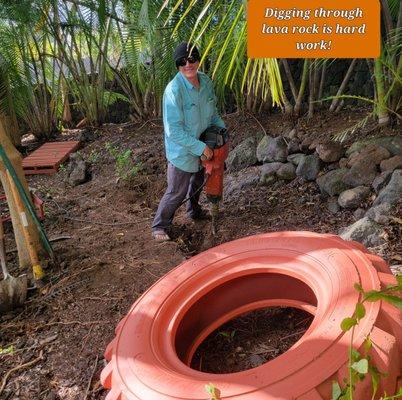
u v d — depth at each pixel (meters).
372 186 3.55
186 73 3.06
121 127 6.57
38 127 6.73
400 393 1.36
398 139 3.77
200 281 2.35
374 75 3.81
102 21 5.61
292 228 3.56
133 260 3.38
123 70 6.43
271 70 2.91
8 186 3.27
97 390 2.25
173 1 4.51
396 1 3.79
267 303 2.40
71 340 2.64
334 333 1.66
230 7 2.40
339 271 2.02
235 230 3.70
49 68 6.77
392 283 1.87
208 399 1.57
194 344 2.30
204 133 3.36
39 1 5.58
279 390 1.52
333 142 4.03
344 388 1.45
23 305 3.01
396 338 1.67
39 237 3.48
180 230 3.86
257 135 4.85
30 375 2.43
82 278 3.22
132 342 2.01
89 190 4.97
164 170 4.97
